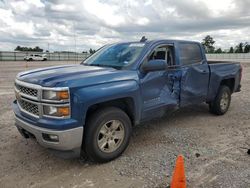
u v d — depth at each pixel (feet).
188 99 18.28
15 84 14.16
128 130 13.92
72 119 11.71
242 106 25.73
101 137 12.97
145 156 13.97
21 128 13.37
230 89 23.58
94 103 12.26
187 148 15.03
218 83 21.06
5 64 113.29
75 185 11.23
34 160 13.53
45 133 11.71
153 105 15.42
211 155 14.06
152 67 14.37
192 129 18.45
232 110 24.06
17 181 11.57
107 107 13.30
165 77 16.10
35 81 12.22
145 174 12.03
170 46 17.20
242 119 21.12
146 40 16.70
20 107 13.51
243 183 11.19
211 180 11.43
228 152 14.48
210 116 21.88
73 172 12.35
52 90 11.41
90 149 12.59
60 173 12.26
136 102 14.20
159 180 11.50
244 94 32.76
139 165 12.94
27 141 15.97
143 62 15.02
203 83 19.51
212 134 17.49
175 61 17.22
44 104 11.71
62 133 11.45
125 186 11.09
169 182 11.31
